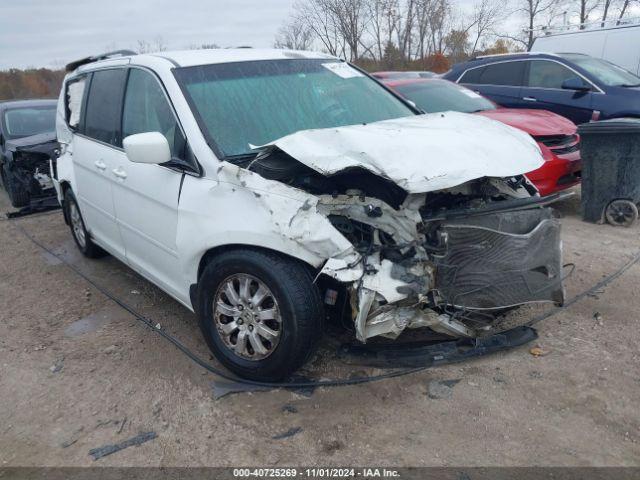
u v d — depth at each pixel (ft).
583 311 13.51
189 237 11.35
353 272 9.62
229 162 11.05
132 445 9.68
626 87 26.02
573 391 10.40
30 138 27.94
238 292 10.97
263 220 10.10
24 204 27.71
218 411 10.42
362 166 9.62
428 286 9.97
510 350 11.78
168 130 12.28
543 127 21.26
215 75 12.84
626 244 18.21
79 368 12.27
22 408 10.96
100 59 17.54
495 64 30.68
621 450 8.93
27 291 17.02
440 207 10.94
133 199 13.46
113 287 16.81
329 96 13.75
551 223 10.73
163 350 12.82
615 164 19.63
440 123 12.13
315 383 10.80
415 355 11.36
